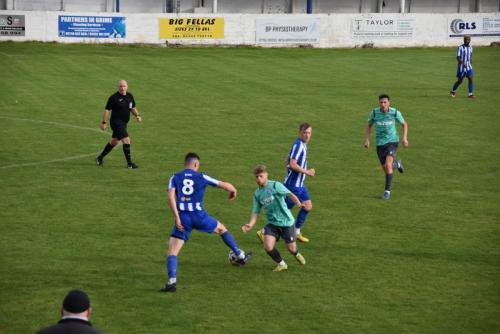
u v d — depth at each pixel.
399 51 103.12
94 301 24.67
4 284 26.12
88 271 27.48
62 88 70.00
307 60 93.19
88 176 41.44
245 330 22.55
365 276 27.17
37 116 57.88
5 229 32.16
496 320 23.36
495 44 110.75
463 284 26.39
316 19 104.69
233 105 63.91
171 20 101.19
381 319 23.42
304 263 28.31
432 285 26.28
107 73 79.19
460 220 34.12
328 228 32.88
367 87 74.25
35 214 34.38
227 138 51.59
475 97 69.38
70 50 94.00
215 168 43.47
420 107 63.91
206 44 102.69
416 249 30.11
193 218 26.44
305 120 58.03
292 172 30.78
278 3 131.00
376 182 40.91
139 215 34.53
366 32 106.31
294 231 27.69
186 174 26.33
